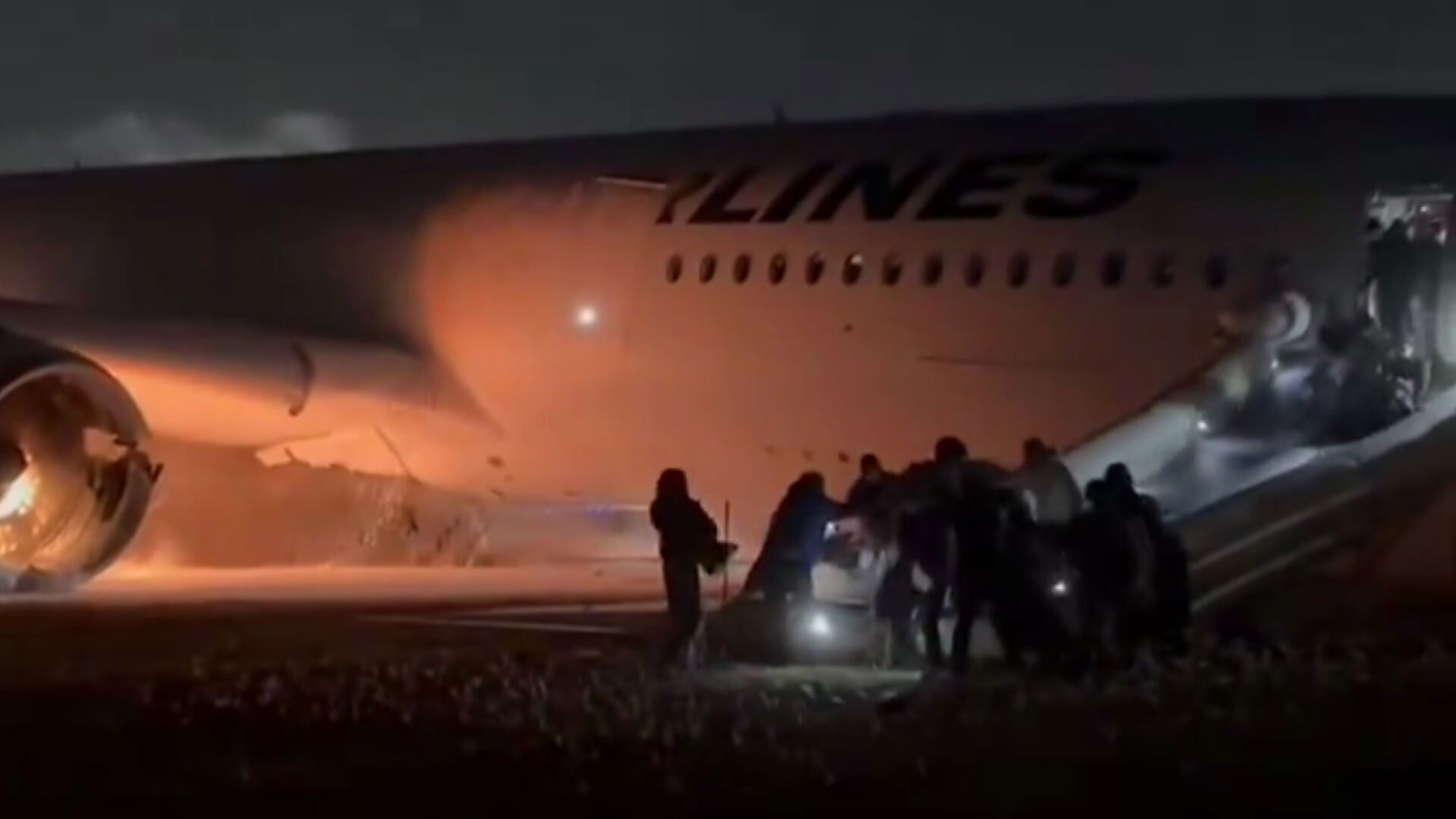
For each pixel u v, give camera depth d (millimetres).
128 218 33531
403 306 30016
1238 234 23516
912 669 19297
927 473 19781
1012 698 16922
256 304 31547
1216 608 20969
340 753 14102
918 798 12492
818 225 26188
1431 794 12516
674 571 19578
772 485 26969
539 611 24188
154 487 25219
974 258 24922
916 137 26750
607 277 27953
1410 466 21188
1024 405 24625
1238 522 21188
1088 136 25484
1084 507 20750
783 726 15531
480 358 29219
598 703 16641
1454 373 22719
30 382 24438
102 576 28828
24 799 12367
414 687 17344
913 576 19469
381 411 29422
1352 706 16281
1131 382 23938
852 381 25781
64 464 25281
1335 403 22641
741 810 12078
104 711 15914
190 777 13148
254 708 16109
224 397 28094
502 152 30516
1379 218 23094
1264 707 16297
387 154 31859
